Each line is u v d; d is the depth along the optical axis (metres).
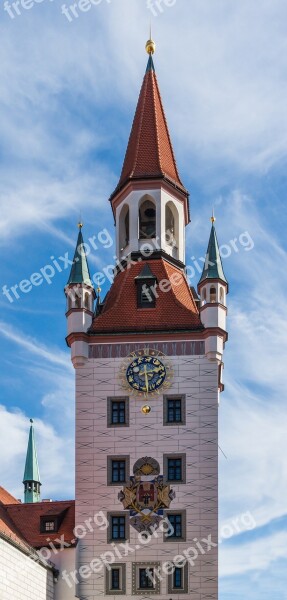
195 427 72.94
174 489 71.75
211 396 73.50
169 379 74.00
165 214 81.81
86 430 73.50
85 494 72.19
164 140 85.25
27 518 74.06
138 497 71.81
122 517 71.62
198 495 71.50
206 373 74.00
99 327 75.88
